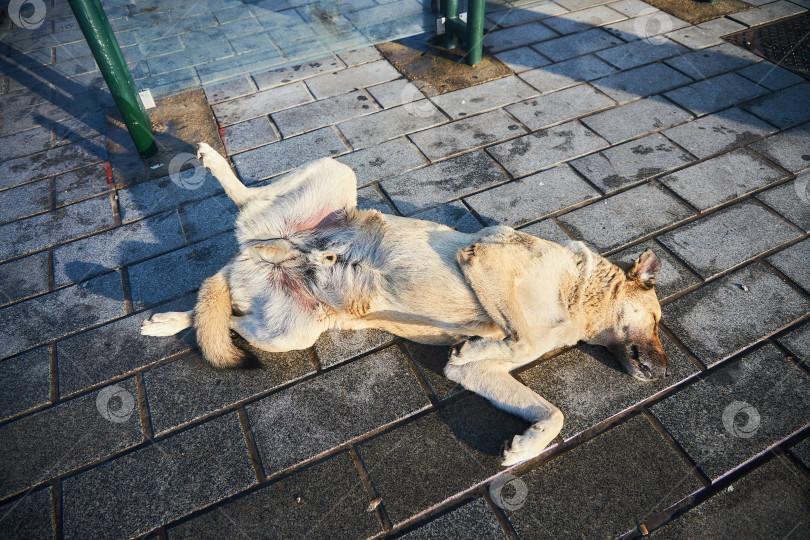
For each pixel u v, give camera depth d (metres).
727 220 3.81
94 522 2.49
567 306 3.03
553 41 6.03
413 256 2.88
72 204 4.20
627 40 5.97
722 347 3.09
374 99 5.21
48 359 3.15
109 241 3.87
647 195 4.04
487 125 4.81
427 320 2.98
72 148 4.81
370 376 3.03
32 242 3.89
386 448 2.71
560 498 2.52
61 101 5.50
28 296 3.51
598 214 3.90
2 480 2.64
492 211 3.95
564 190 4.11
